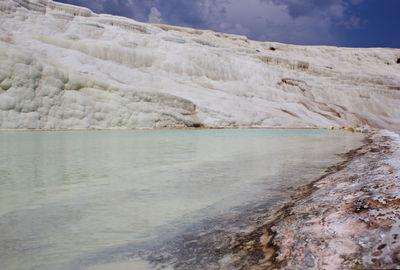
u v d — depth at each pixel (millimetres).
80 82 23531
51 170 6410
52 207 3914
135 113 25953
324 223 2713
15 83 19750
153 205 4059
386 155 7543
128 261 2430
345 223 2568
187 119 29484
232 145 12875
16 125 19328
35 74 20719
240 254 2496
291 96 51594
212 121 32125
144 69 43469
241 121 34281
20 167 6660
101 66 35094
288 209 3664
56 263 2393
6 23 36875
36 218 3482
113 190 4832
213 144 13195
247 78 54094
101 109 23828
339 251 2098
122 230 3160
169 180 5648
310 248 2264
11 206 3932
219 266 2297
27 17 39875
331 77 69438
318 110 50906
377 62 104125
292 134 23844
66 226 3252
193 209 3898
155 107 27656
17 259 2463
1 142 11891
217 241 2834
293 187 5164
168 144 12656
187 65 47094
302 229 2709
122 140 14086
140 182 5445
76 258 2490
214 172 6516
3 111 19016
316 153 10500
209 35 92188
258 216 3586
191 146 12016
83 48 39500
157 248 2703
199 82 44969
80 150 9875
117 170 6547
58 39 38188
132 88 26547
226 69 52562
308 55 104562
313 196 4062
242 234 2994
